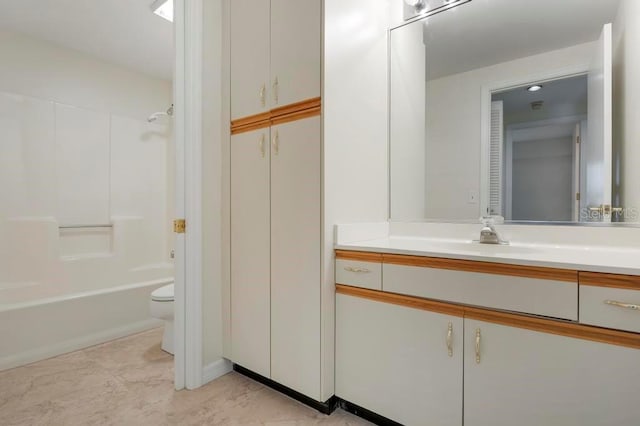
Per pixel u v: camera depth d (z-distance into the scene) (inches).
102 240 115.0
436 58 69.3
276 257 63.1
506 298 42.1
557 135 58.0
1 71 93.0
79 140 108.7
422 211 70.9
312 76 56.7
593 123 54.5
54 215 103.0
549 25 58.7
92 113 111.8
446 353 47.3
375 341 54.2
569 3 57.0
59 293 101.2
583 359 37.5
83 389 66.6
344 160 60.2
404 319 51.1
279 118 62.1
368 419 56.8
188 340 66.8
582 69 55.7
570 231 55.5
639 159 50.4
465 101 66.8
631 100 50.9
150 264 127.0
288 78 60.4
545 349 39.8
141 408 59.9
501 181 63.6
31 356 78.7
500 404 43.0
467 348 45.4
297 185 59.5
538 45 59.8
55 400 62.7
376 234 68.5
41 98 100.3
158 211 130.5
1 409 59.7
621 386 35.5
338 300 58.4
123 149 120.2
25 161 96.8
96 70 112.7
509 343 42.2
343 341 57.9
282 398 63.5
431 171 70.2
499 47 63.5
